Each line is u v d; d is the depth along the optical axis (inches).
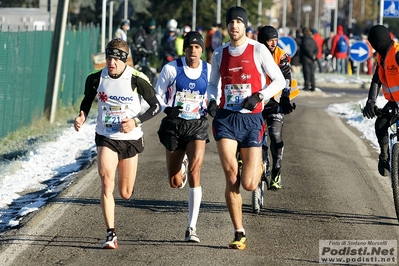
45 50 1285.7
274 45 663.1
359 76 2578.7
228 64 549.6
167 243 561.9
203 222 625.0
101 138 555.5
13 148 976.3
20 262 512.7
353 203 701.3
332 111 1523.1
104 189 546.0
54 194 727.7
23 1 3038.9
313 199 715.4
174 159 609.6
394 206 681.6
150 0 3961.6
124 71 553.9
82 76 1640.0
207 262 514.0
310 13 6594.5
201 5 3993.6
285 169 865.5
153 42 1879.9
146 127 1207.6
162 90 590.9
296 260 523.2
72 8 3634.4
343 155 974.4
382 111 652.7
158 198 714.2
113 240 544.7
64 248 546.9
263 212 663.8
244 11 547.2
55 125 1222.9
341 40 2363.4
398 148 623.5
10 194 717.9
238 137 546.6
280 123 693.3
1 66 976.9
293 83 714.8
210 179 796.0
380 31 629.9
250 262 515.8
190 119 589.0
